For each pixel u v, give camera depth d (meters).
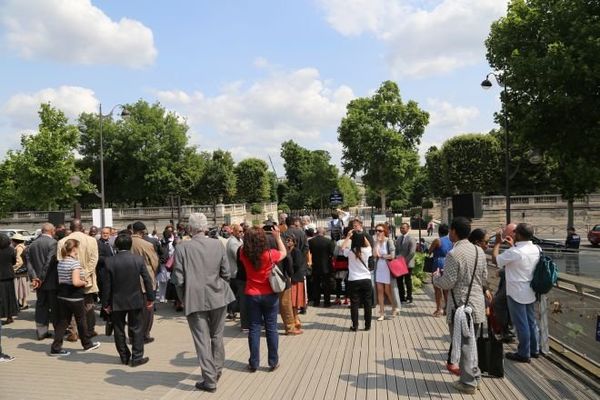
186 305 5.84
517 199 43.78
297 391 5.81
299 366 6.83
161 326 10.16
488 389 5.72
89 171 41.88
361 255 8.94
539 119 22.58
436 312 10.28
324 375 6.39
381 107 57.25
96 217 23.33
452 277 5.65
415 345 7.87
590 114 21.28
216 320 6.12
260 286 6.59
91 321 9.16
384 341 8.16
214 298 5.93
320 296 12.21
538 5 24.50
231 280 10.36
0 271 10.36
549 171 44.81
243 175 74.44
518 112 23.84
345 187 80.06
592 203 41.84
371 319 9.74
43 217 51.38
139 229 8.83
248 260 6.61
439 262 9.99
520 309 6.70
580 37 21.09
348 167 59.81
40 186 39.09
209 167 61.78
